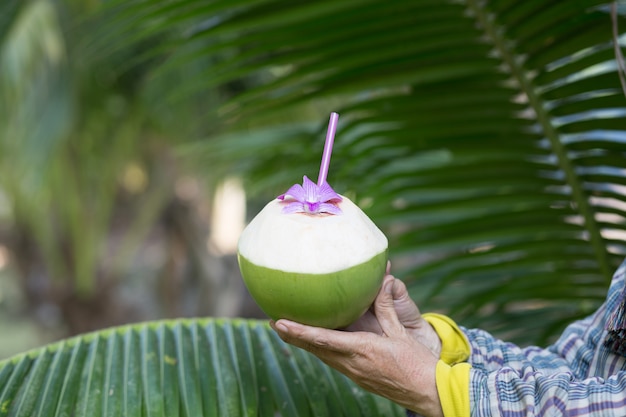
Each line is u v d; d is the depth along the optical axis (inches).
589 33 48.6
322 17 48.0
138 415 39.9
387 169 70.5
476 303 61.4
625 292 35.1
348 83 52.8
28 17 133.1
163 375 42.2
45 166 142.9
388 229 79.0
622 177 54.0
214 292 194.2
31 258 204.2
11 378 42.1
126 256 197.0
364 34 49.5
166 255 198.4
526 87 52.4
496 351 39.9
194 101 147.6
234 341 45.5
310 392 42.8
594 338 38.0
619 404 30.3
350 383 44.2
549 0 46.7
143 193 194.4
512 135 56.1
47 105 140.3
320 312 31.1
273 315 32.3
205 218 193.9
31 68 139.0
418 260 93.8
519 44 50.3
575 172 55.5
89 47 56.6
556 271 59.6
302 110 157.2
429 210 61.1
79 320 196.2
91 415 39.7
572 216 57.8
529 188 57.7
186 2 46.2
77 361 43.2
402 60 51.4
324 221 31.1
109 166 176.1
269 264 30.5
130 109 158.9
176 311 200.8
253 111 59.9
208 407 40.6
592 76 50.3
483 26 49.1
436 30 49.4
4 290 251.8
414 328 39.7
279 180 80.5
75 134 165.2
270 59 51.2
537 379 32.9
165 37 136.9
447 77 53.2
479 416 32.5
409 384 33.5
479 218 58.9
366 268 30.9
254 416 40.5
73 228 186.1
